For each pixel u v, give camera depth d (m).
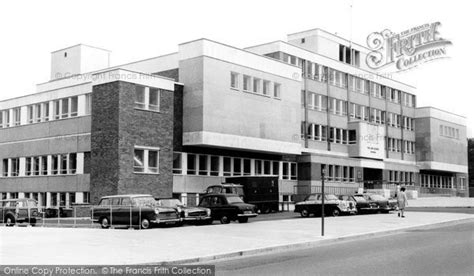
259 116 42.00
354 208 34.12
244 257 14.68
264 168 45.72
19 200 29.89
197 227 24.23
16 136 42.88
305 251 15.95
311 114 52.81
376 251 15.34
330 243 18.36
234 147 39.78
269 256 14.84
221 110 38.78
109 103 34.06
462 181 80.94
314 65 53.72
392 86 67.00
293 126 45.50
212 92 38.22
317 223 26.50
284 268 12.29
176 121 38.16
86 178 36.06
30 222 29.70
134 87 34.41
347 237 19.67
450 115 76.12
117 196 26.23
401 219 29.44
